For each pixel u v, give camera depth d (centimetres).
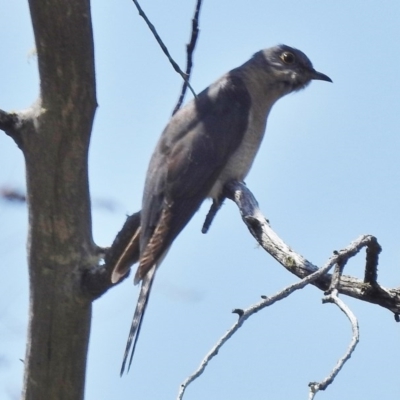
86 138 823
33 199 830
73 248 834
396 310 747
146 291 898
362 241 702
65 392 862
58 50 783
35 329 848
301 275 764
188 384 577
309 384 579
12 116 819
